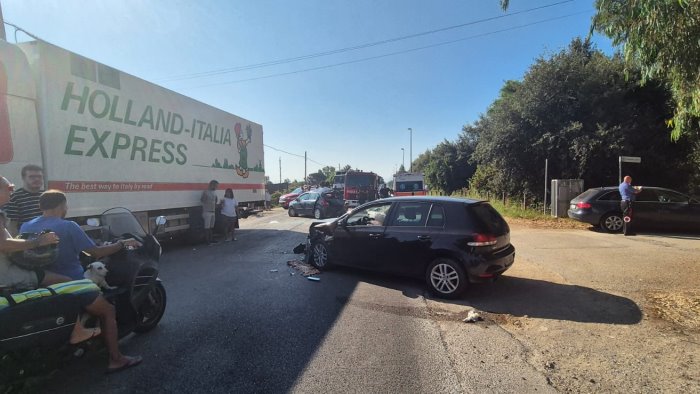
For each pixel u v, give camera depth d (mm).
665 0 4656
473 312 5168
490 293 6199
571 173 17922
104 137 7863
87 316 3590
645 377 3555
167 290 6344
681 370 3666
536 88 18406
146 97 9125
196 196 11164
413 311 5391
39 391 3303
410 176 27750
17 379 3094
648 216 12055
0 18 6465
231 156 13367
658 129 17438
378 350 4133
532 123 18438
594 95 17609
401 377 3564
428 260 6141
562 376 3598
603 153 16578
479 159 24125
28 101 6328
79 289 3357
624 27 5234
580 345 4262
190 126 10914
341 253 7293
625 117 17297
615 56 18422
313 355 4000
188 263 8469
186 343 4281
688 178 17312
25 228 3590
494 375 3615
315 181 64375
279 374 3611
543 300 5824
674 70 5191
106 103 7914
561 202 16078
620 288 6328
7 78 5965
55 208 3691
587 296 5965
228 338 4414
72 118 7117
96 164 7668
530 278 7047
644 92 18125
